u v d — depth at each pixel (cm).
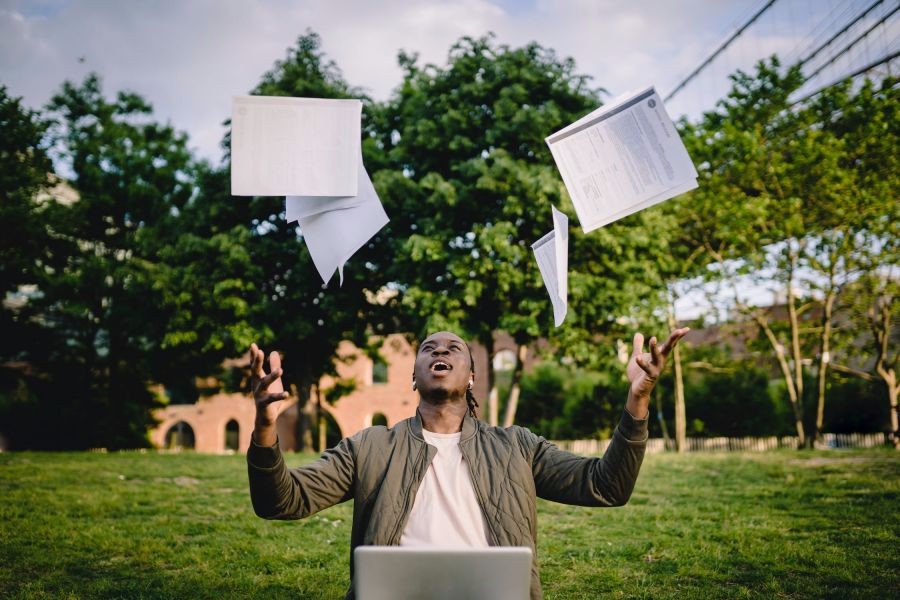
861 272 2158
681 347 2681
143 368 2600
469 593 204
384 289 2164
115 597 476
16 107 2269
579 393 3100
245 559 577
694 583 505
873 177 1975
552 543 629
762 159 2016
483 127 1798
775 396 2947
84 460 1372
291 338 2028
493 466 278
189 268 1977
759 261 2159
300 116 295
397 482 274
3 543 617
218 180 2122
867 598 455
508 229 1609
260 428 251
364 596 206
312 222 307
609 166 297
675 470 1210
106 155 2536
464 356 298
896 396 2412
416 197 1798
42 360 2580
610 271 1772
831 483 972
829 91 2050
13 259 2256
